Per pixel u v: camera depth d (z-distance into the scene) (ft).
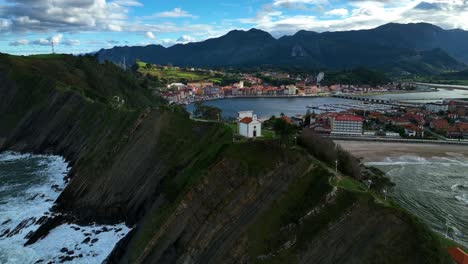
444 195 295.07
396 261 118.73
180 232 169.58
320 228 135.44
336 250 129.39
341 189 141.49
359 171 220.23
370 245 124.47
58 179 296.10
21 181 290.76
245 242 148.46
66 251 195.00
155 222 180.65
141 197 232.53
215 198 170.19
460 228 236.02
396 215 125.08
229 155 180.04
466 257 137.18
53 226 220.64
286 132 180.45
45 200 255.70
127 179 246.47
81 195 252.01
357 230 129.08
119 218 231.09
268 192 161.89
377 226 126.31
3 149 387.34
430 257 115.85
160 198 200.23
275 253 138.92
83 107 375.86
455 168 371.35
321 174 155.94
